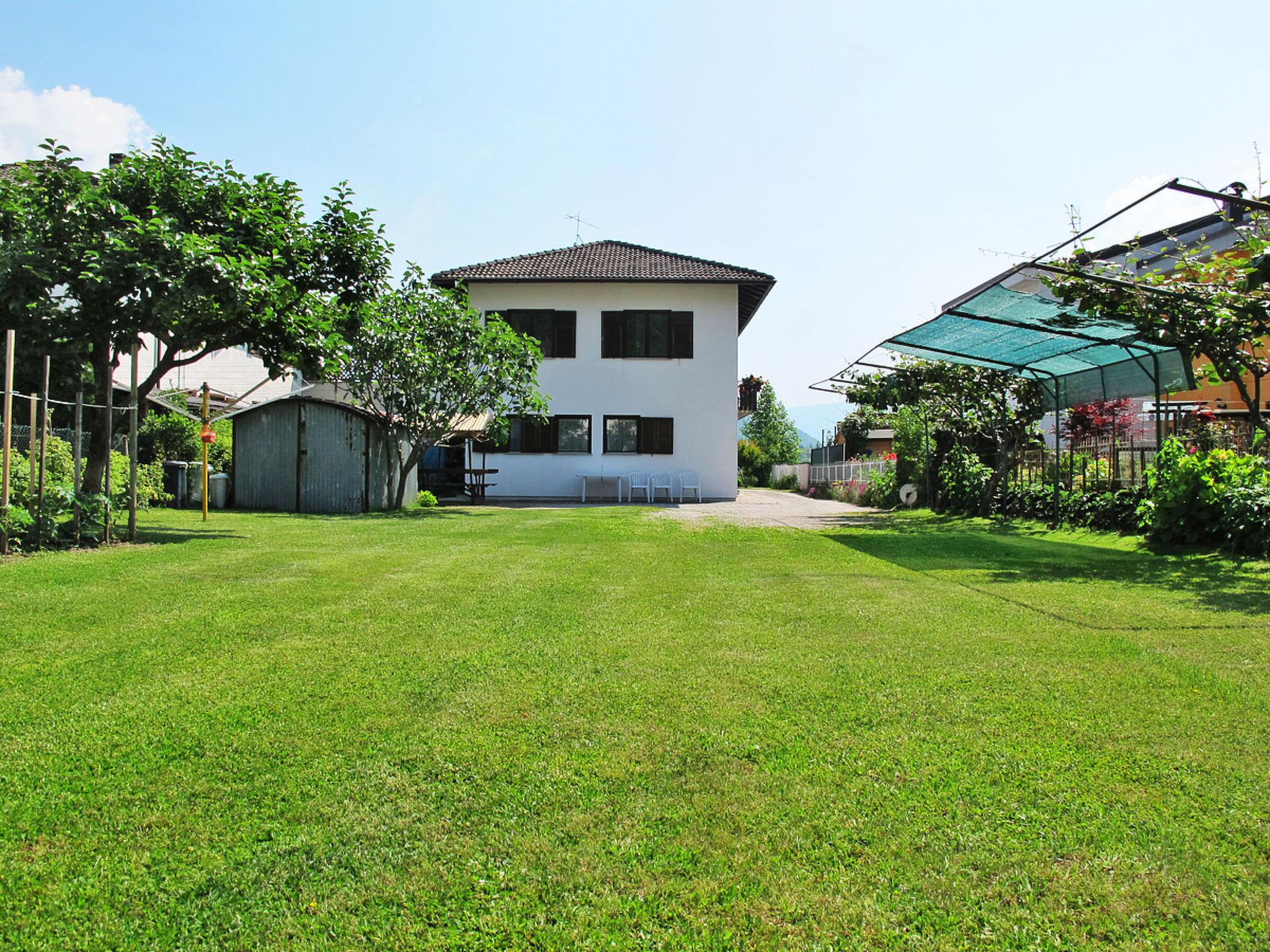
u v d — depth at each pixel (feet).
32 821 7.07
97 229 26.91
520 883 6.25
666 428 71.72
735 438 71.77
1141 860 6.57
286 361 32.32
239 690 10.71
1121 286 25.91
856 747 8.88
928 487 56.70
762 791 7.80
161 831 6.96
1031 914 5.89
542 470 71.41
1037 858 6.61
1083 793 7.77
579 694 10.69
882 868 6.47
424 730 9.35
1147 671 11.91
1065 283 27.63
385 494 51.83
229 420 52.70
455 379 49.24
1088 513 37.47
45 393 24.16
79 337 26.89
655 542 30.42
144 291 26.23
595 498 70.90
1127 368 37.68
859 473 73.46
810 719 9.78
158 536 28.99
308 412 48.70
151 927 5.68
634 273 70.85
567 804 7.50
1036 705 10.30
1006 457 47.06
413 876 6.33
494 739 9.06
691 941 5.57
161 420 50.37
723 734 9.25
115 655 12.37
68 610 15.44
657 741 9.06
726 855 6.64
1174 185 19.27
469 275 70.49
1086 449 41.27
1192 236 40.86
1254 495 26.43
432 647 13.14
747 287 71.72
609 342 71.67
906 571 22.89
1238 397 47.32
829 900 6.04
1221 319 26.89
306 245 31.42
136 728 9.29
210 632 13.97
